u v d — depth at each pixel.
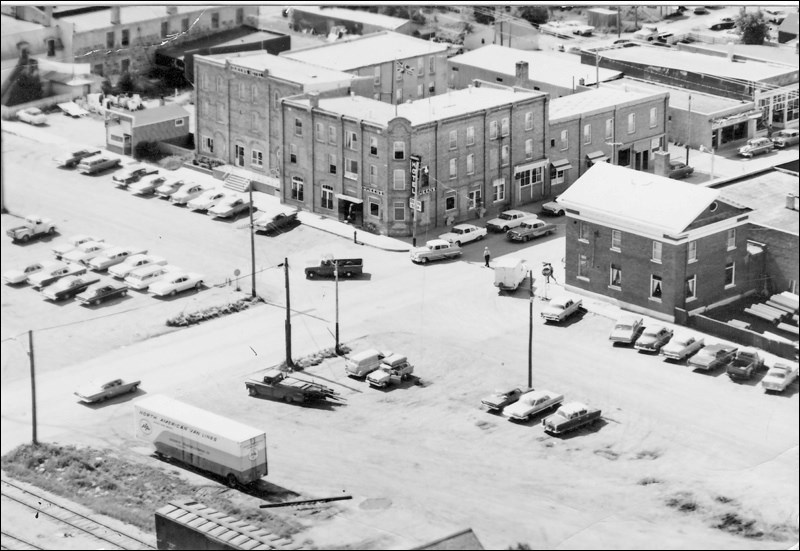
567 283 158.88
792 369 139.12
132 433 134.12
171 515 116.31
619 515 121.44
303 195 181.00
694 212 150.12
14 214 182.12
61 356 149.75
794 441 131.38
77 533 119.19
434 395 139.62
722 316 152.12
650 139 190.38
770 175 169.62
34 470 128.50
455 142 174.50
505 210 180.25
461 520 120.31
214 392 141.12
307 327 153.62
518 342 149.12
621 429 133.50
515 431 133.38
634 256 152.75
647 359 145.00
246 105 188.50
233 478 125.19
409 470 127.44
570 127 183.00
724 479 126.12
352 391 140.62
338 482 125.62
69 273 166.88
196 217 181.75
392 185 172.75
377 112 176.00
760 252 154.00
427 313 155.75
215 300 160.75
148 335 153.62
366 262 168.12
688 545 117.50
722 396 138.38
